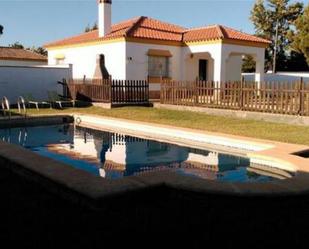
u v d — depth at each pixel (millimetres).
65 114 17734
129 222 5020
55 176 6094
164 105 20375
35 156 7629
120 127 15109
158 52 26641
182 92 19594
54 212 5336
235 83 16953
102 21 27703
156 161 10055
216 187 5543
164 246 4457
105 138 13633
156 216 5191
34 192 6191
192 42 26844
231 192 5379
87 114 17875
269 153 8898
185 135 12367
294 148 9477
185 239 4633
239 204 5387
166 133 13039
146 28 27844
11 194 6102
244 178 8141
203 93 18500
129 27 27344
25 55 41750
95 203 5219
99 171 9062
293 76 34625
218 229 4891
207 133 11898
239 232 4824
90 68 28703
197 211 5348
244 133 12219
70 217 5164
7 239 4566
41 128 16062
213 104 18016
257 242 4590
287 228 4934
